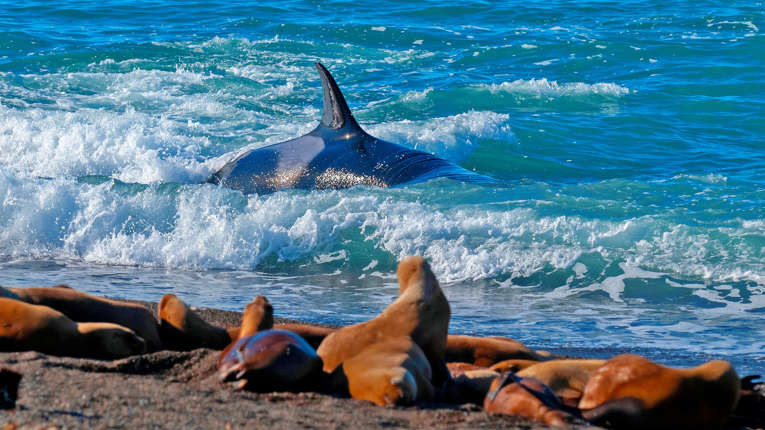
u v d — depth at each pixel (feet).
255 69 261.85
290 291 117.80
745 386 62.03
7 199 140.46
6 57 272.92
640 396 53.52
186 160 174.19
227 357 61.41
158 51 278.05
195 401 55.52
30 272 122.31
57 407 52.31
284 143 162.20
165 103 223.71
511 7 344.90
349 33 305.53
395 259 129.59
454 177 156.76
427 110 225.97
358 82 252.01
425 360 60.85
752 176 174.09
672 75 256.93
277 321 93.76
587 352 90.68
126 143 178.50
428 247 129.29
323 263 130.31
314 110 221.87
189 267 130.00
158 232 136.26
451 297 115.14
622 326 102.22
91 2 358.43
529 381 57.72
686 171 181.57
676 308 109.70
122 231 137.59
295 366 59.57
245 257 131.85
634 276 119.96
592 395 56.18
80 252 135.03
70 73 250.16
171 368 64.64
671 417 53.01
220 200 141.38
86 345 66.23
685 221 136.26
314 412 54.08
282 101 229.66
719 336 98.17
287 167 156.66
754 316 106.11
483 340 71.36
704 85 246.06
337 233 134.41
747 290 114.93
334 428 50.90
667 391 53.01
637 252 125.80
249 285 120.67
